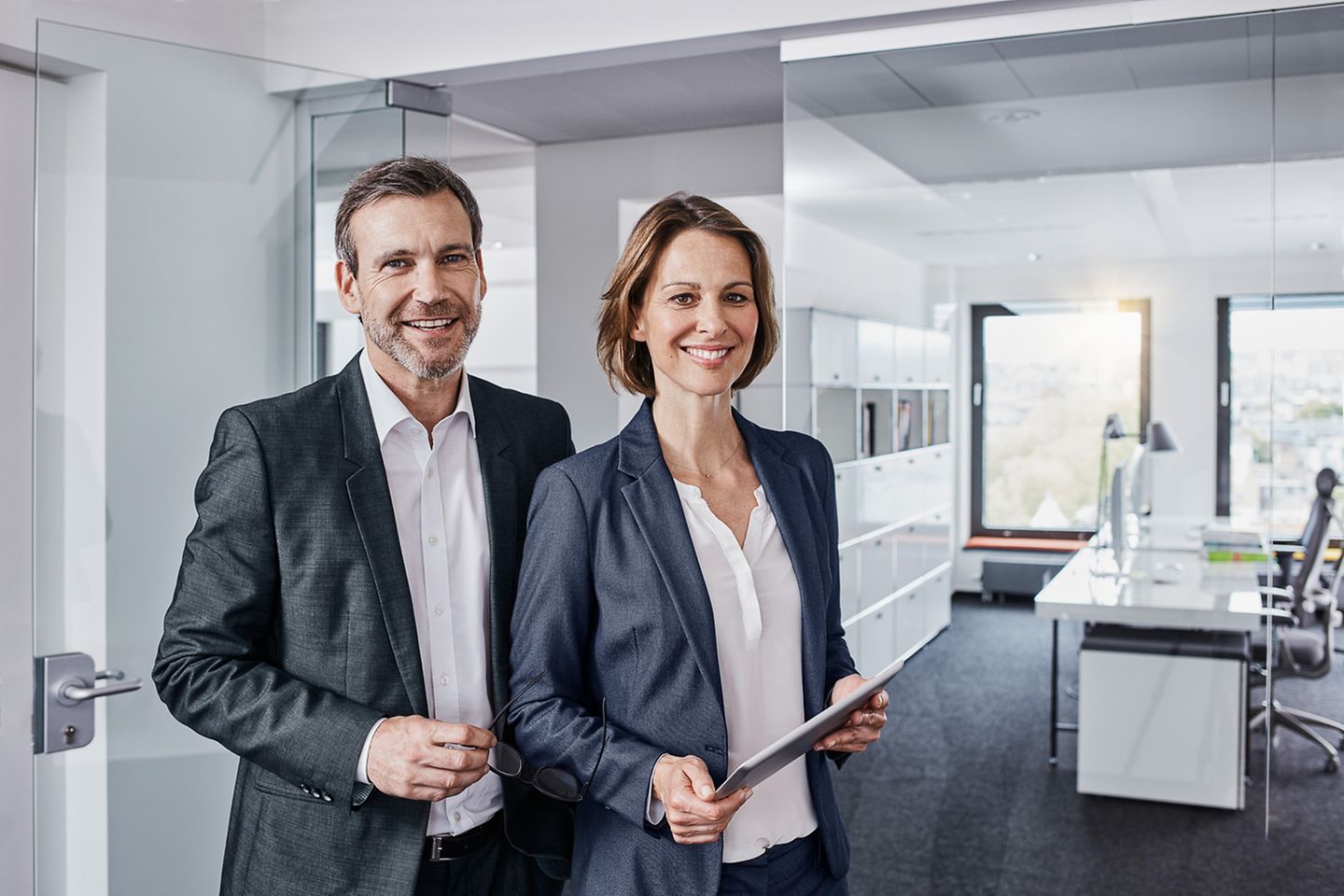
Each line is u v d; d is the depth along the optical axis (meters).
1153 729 2.83
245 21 3.37
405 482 1.85
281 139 2.92
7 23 2.73
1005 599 2.97
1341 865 2.62
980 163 2.89
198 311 2.76
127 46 2.63
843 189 3.02
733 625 1.68
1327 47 2.55
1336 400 2.61
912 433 3.02
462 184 1.82
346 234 1.78
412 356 1.75
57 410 2.54
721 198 4.54
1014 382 2.92
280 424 1.78
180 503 2.74
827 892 1.78
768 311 1.75
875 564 3.09
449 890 1.82
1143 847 2.84
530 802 1.79
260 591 1.76
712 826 1.51
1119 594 2.85
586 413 4.81
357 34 3.39
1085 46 2.74
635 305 1.75
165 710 2.70
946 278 2.96
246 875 1.81
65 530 2.57
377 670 1.75
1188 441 2.75
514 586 1.86
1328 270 2.60
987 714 3.00
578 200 4.77
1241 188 2.66
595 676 1.71
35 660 2.49
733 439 1.81
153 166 2.68
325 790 1.66
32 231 2.84
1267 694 2.71
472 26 3.26
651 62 3.27
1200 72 2.68
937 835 3.06
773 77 3.51
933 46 2.87
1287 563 2.67
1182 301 2.74
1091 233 2.81
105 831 2.62
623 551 1.67
